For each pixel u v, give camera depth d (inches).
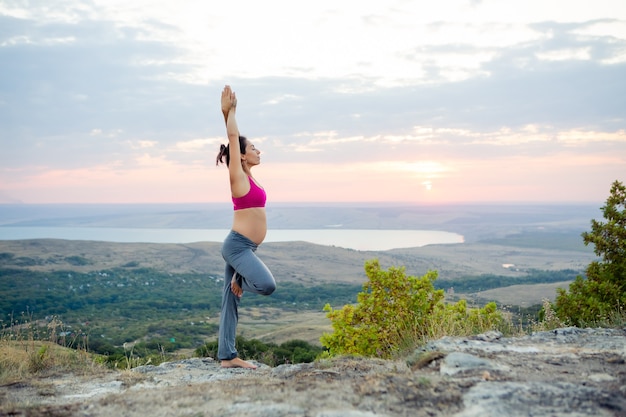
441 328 240.5
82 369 198.2
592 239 310.5
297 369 176.2
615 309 273.9
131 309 5260.8
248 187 198.2
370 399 116.4
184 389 140.9
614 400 109.0
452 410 108.0
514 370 137.5
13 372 187.9
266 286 194.7
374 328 315.6
